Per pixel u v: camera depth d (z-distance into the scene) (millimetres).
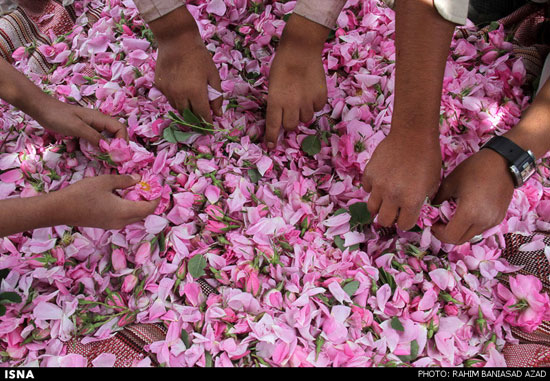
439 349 932
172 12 1022
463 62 1336
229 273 1007
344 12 1358
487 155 977
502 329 994
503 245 1052
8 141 1192
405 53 848
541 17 1374
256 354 931
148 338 945
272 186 1096
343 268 996
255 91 1207
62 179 1127
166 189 1051
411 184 902
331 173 1150
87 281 1001
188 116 1089
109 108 1192
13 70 1037
